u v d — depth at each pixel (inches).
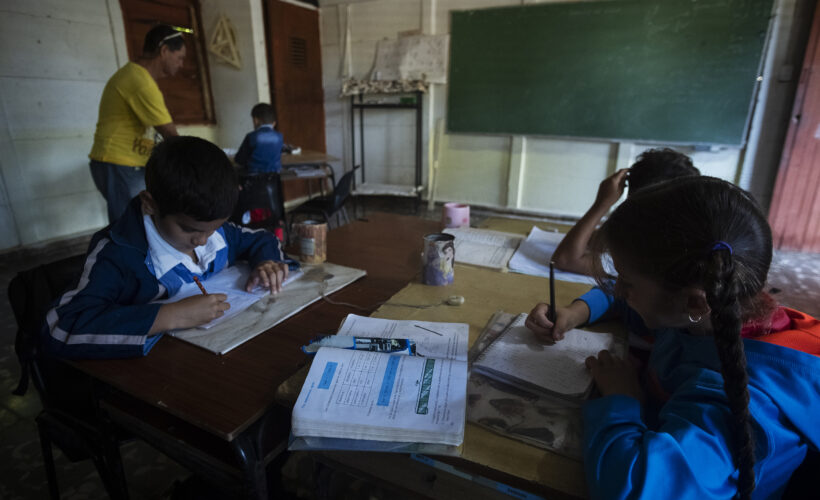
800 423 20.1
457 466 23.3
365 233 64.1
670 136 157.8
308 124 209.3
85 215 151.3
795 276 124.0
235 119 192.5
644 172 48.3
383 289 44.8
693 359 24.5
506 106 179.3
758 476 19.5
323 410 24.5
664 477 19.0
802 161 138.5
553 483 21.4
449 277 44.6
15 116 130.6
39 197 138.8
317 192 221.1
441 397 25.6
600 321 37.7
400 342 31.1
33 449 61.5
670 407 22.3
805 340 21.7
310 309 39.9
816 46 130.5
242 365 31.7
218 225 35.8
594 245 27.6
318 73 209.6
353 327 34.5
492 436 24.3
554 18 162.7
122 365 31.7
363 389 26.2
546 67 168.7
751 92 143.6
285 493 43.0
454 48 181.9
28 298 38.4
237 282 43.9
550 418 25.5
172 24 173.3
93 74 146.5
